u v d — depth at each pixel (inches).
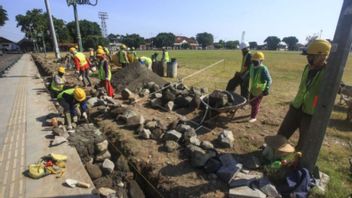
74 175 172.2
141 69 425.7
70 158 193.2
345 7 127.7
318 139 148.5
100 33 3368.6
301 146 175.3
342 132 245.3
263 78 240.8
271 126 250.7
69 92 262.7
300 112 177.5
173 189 160.6
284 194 145.6
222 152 198.5
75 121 265.9
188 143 205.0
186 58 1386.6
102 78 365.1
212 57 1497.3
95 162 210.2
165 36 4136.3
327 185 155.1
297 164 158.6
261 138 221.5
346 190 151.9
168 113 290.4
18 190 156.8
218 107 242.1
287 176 151.7
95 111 296.5
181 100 301.6
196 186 158.9
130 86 402.6
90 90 379.2
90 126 249.9
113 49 1236.5
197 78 564.4
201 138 224.7
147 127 238.4
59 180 166.4
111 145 229.6
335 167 180.2
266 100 362.6
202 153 179.5
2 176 171.6
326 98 141.3
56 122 256.5
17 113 303.6
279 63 1119.6
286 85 507.8
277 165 156.6
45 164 179.8
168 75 578.9
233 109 238.1
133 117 255.8
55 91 370.6
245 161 179.2
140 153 202.5
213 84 482.9
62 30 3125.0
